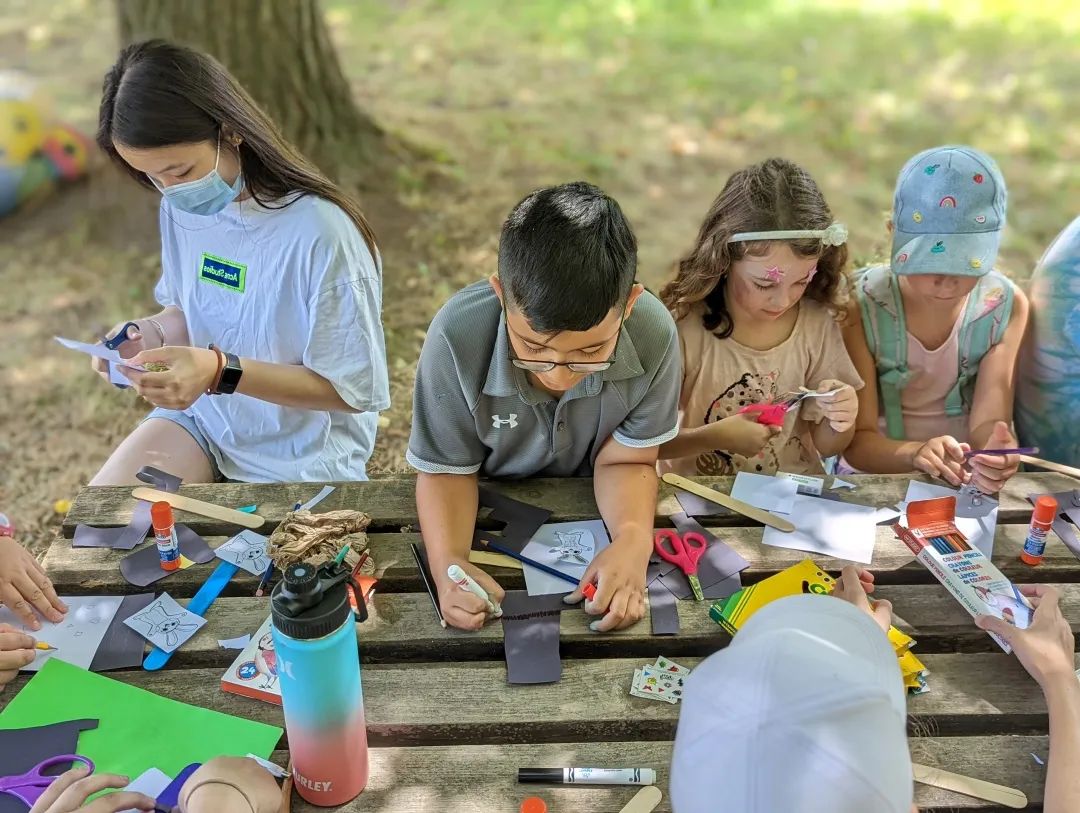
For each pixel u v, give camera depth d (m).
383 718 1.54
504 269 1.57
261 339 2.30
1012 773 1.47
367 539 1.90
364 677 1.62
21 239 4.63
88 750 1.48
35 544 3.04
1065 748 1.45
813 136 5.72
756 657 1.11
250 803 1.32
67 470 3.35
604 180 5.18
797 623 1.17
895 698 1.11
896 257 2.23
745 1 8.01
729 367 2.36
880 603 1.70
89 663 1.63
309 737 1.34
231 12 4.39
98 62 6.61
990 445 2.12
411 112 5.75
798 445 2.50
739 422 2.26
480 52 6.87
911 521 1.86
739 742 1.05
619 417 1.93
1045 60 6.85
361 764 1.41
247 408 2.36
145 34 4.45
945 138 5.71
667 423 1.95
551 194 1.61
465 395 1.83
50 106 5.07
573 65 6.70
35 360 3.87
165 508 1.77
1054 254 2.38
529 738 1.56
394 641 1.68
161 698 1.57
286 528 1.85
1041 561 1.85
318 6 4.68
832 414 2.27
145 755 1.48
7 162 4.73
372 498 2.02
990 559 1.86
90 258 4.48
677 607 1.75
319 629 1.24
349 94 4.95
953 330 2.41
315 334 2.21
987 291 2.41
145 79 1.95
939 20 7.62
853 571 1.71
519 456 2.00
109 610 1.73
